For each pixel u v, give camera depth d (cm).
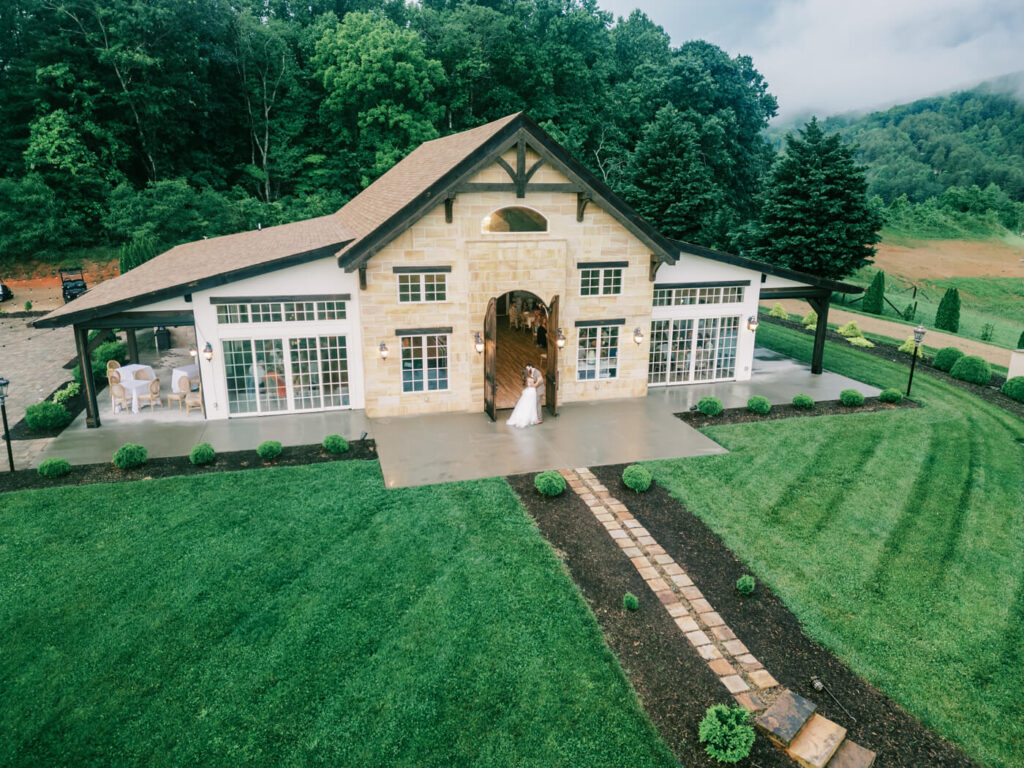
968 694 991
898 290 6262
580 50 6388
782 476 1697
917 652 1075
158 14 4581
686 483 1645
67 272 4412
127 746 872
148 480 1595
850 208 3969
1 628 1080
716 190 5184
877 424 2084
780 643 1086
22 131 4897
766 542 1388
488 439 1895
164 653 1031
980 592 1235
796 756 864
